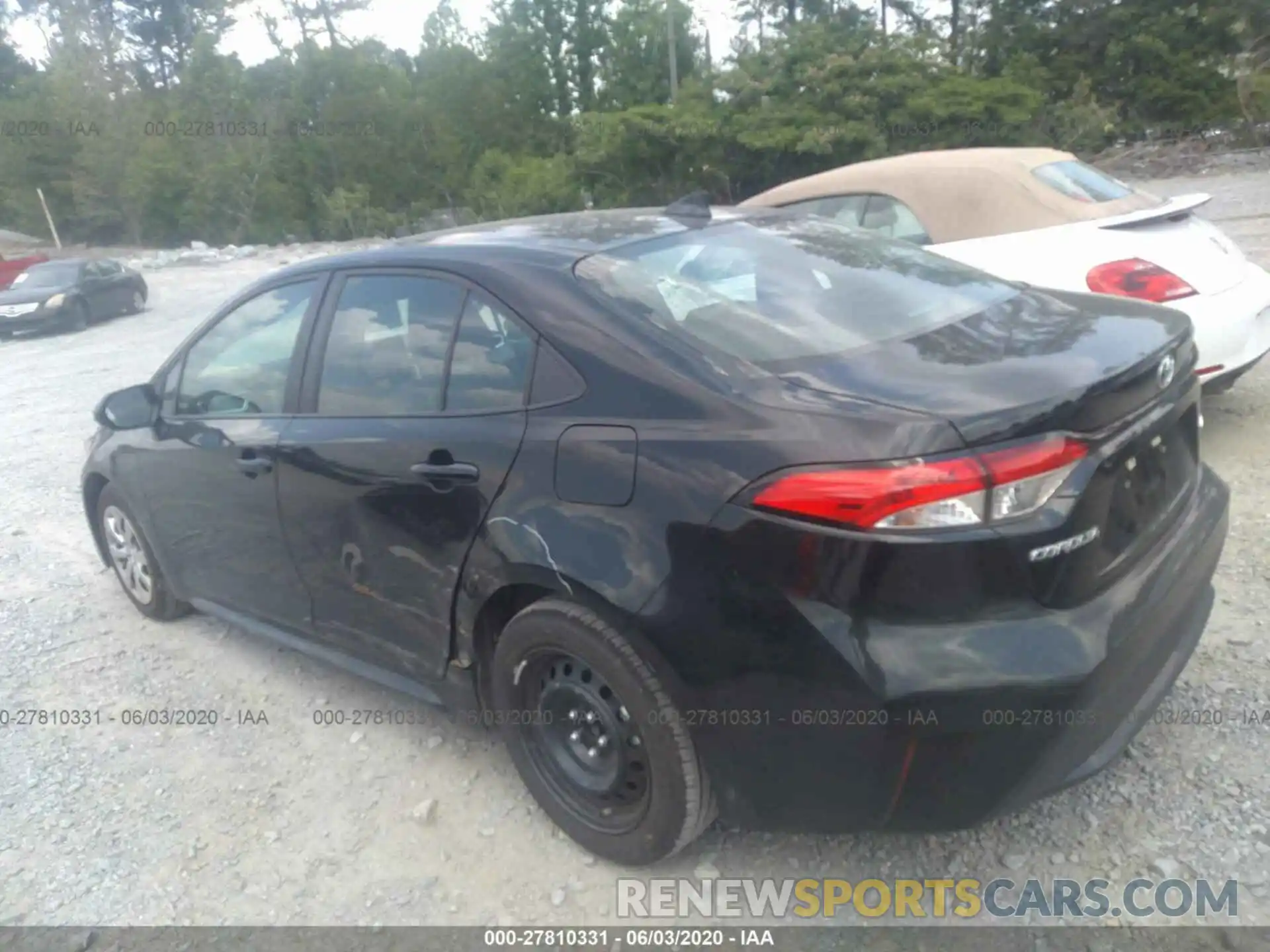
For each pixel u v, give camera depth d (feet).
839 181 22.07
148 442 14.60
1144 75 110.11
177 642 15.80
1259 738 10.90
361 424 11.47
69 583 18.52
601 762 10.07
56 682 14.78
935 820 8.64
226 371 13.64
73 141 147.23
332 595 12.23
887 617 8.11
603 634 9.29
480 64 162.40
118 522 16.51
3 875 10.77
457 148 143.13
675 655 8.84
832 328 10.01
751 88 103.91
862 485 7.97
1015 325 10.14
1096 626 8.32
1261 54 106.32
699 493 8.61
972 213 19.95
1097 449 8.46
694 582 8.64
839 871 9.87
